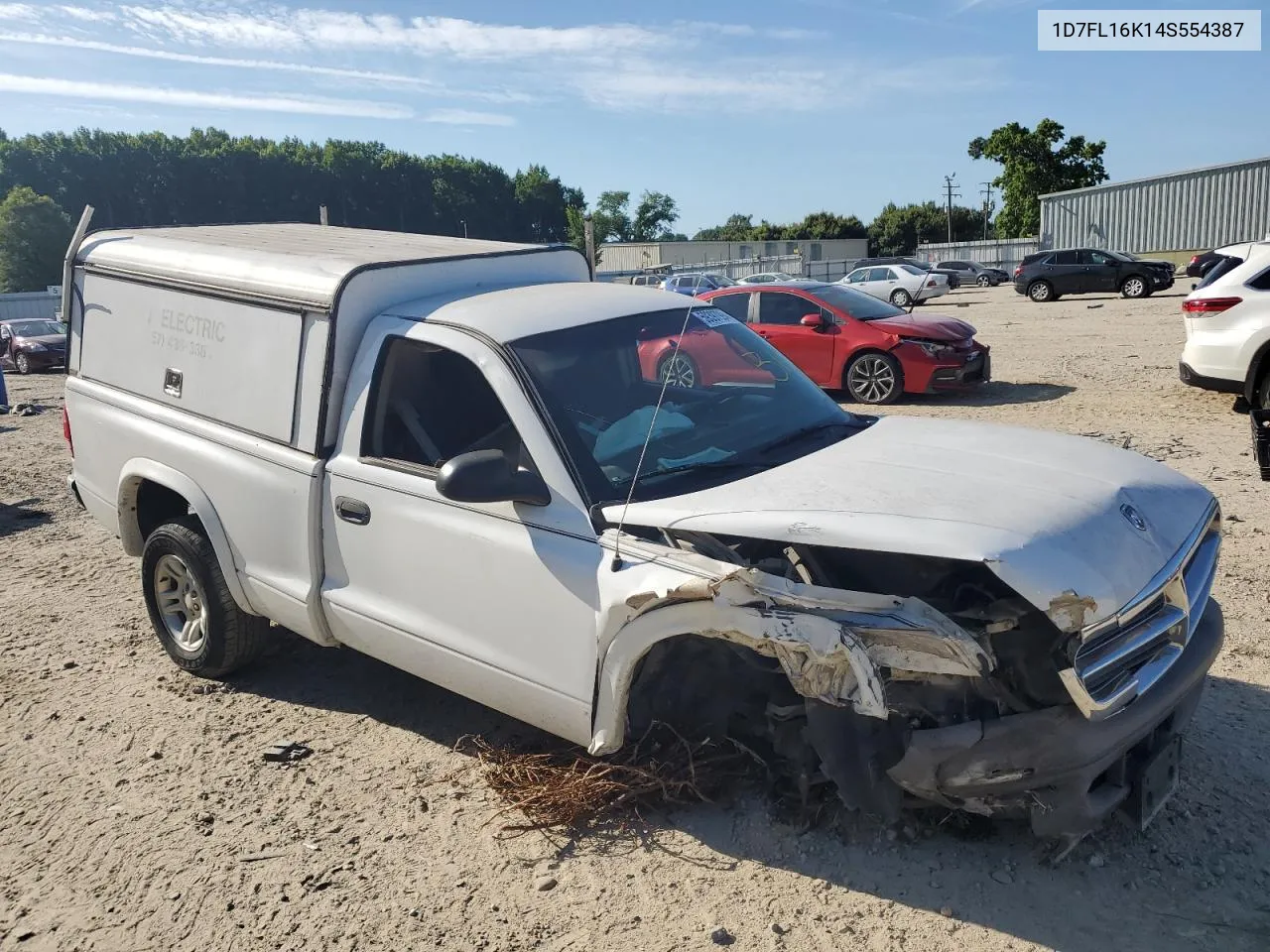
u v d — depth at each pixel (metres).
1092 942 2.88
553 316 4.02
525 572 3.47
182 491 4.73
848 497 3.20
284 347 4.31
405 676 5.02
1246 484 7.30
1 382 14.31
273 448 4.32
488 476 3.31
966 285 45.47
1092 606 2.78
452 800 3.84
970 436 3.92
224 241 5.33
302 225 6.72
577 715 3.41
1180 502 3.46
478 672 3.69
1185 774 3.63
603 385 3.80
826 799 3.46
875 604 2.89
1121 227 46.00
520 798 3.71
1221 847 3.24
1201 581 3.39
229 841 3.67
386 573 3.95
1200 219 43.59
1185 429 9.43
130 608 6.17
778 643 2.93
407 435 3.95
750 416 4.00
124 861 3.59
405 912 3.21
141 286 5.19
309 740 4.40
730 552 3.20
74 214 102.19
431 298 4.34
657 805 3.63
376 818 3.76
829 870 3.24
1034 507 3.09
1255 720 3.97
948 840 3.33
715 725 3.49
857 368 12.30
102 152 102.31
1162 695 3.04
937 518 2.99
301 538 4.24
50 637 5.75
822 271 57.84
